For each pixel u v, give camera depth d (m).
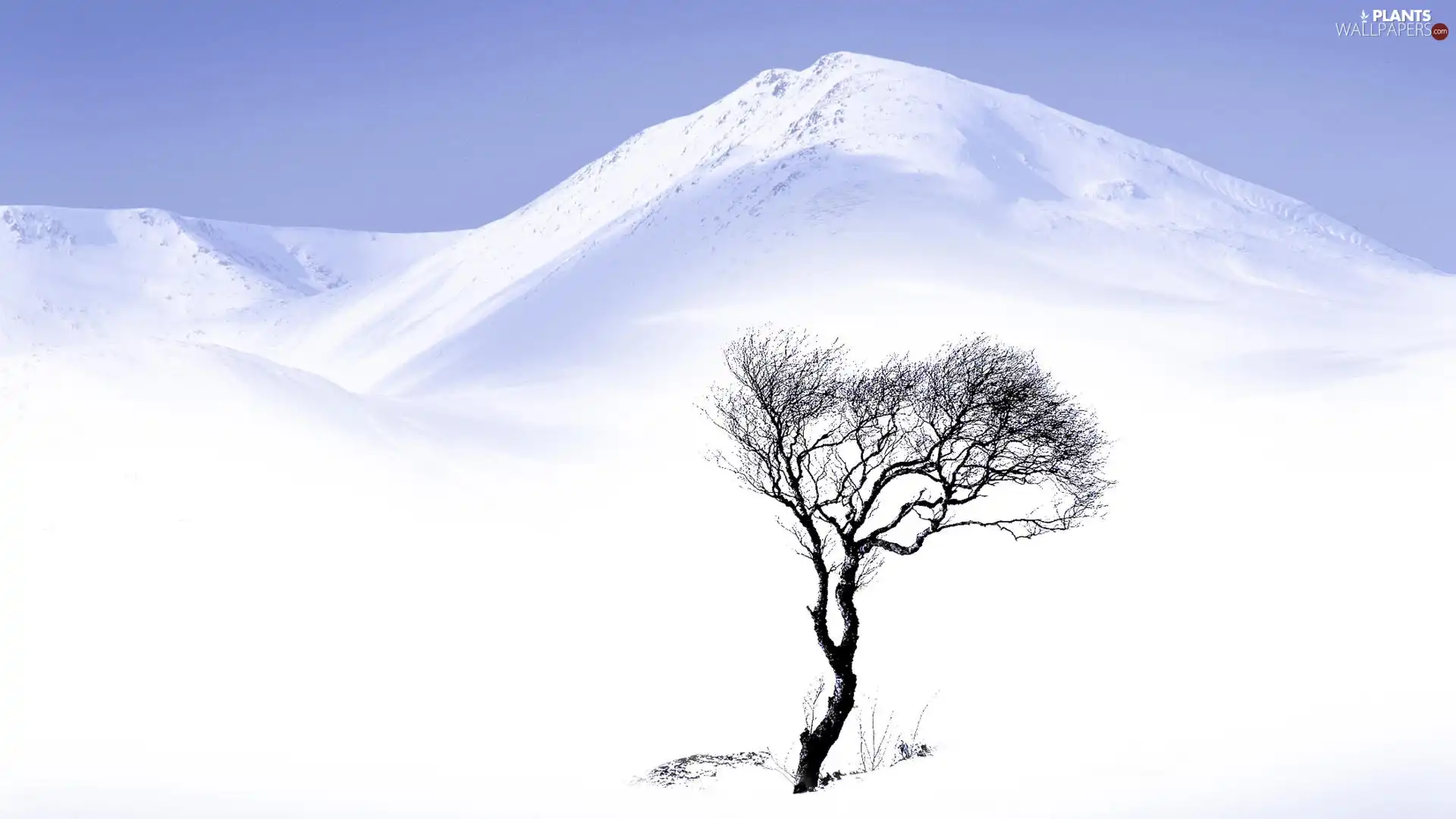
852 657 23.86
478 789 22.94
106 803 21.86
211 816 20.72
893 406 24.66
